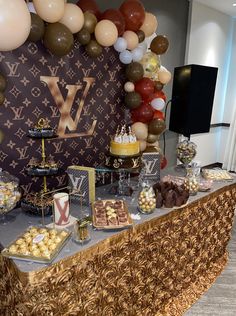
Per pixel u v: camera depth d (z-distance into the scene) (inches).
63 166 80.6
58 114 75.8
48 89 71.9
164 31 130.5
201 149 195.3
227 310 77.7
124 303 61.9
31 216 63.7
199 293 82.7
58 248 48.9
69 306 49.9
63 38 62.6
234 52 192.4
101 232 56.5
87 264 51.3
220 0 147.3
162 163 102.3
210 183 84.0
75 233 53.6
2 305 54.4
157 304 71.8
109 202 67.4
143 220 61.9
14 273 46.1
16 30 51.3
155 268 67.7
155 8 121.7
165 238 67.9
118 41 79.8
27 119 69.7
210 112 112.3
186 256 77.2
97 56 77.6
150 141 98.7
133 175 93.7
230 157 202.7
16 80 65.7
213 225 85.7
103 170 73.4
